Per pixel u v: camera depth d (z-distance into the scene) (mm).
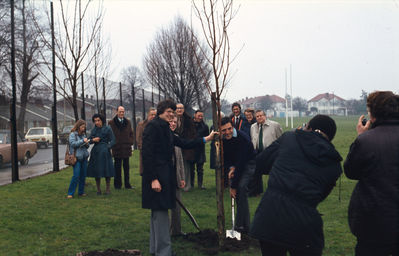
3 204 7559
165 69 31000
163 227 4488
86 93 16109
